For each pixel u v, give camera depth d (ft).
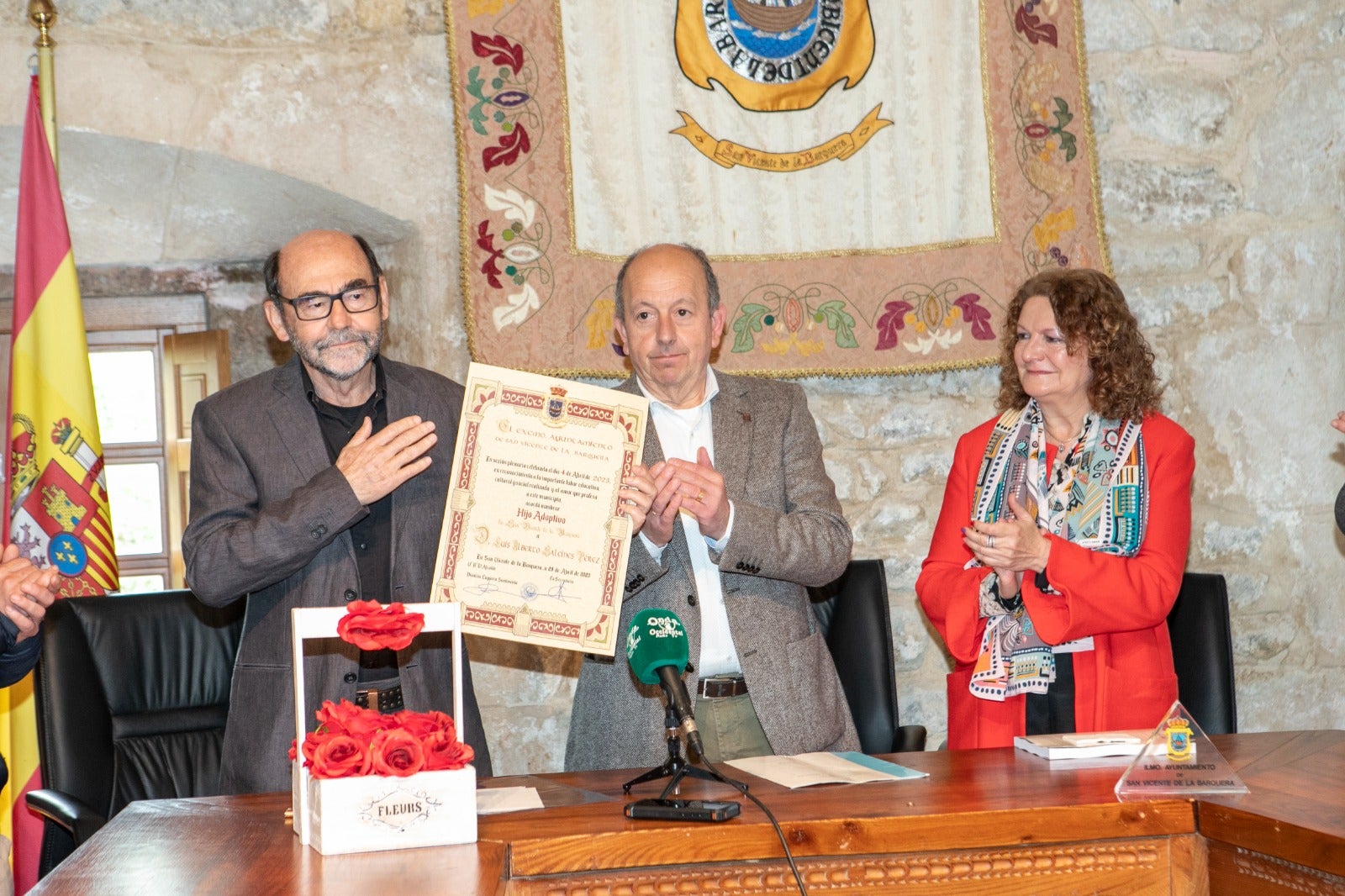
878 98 11.96
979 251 12.02
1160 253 12.75
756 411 8.48
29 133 10.47
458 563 7.04
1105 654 8.14
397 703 7.70
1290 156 12.97
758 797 6.03
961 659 8.43
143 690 9.00
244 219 12.40
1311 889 5.37
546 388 7.24
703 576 8.11
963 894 5.70
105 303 13.47
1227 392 12.84
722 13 11.69
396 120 11.43
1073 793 6.04
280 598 7.64
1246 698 12.85
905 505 12.46
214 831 5.67
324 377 7.77
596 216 11.47
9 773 10.39
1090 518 8.38
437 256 11.53
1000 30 12.02
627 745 7.77
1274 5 12.94
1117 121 12.69
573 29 11.39
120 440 13.82
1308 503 12.95
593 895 5.39
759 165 11.80
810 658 8.11
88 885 4.82
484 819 5.76
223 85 11.07
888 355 11.97
